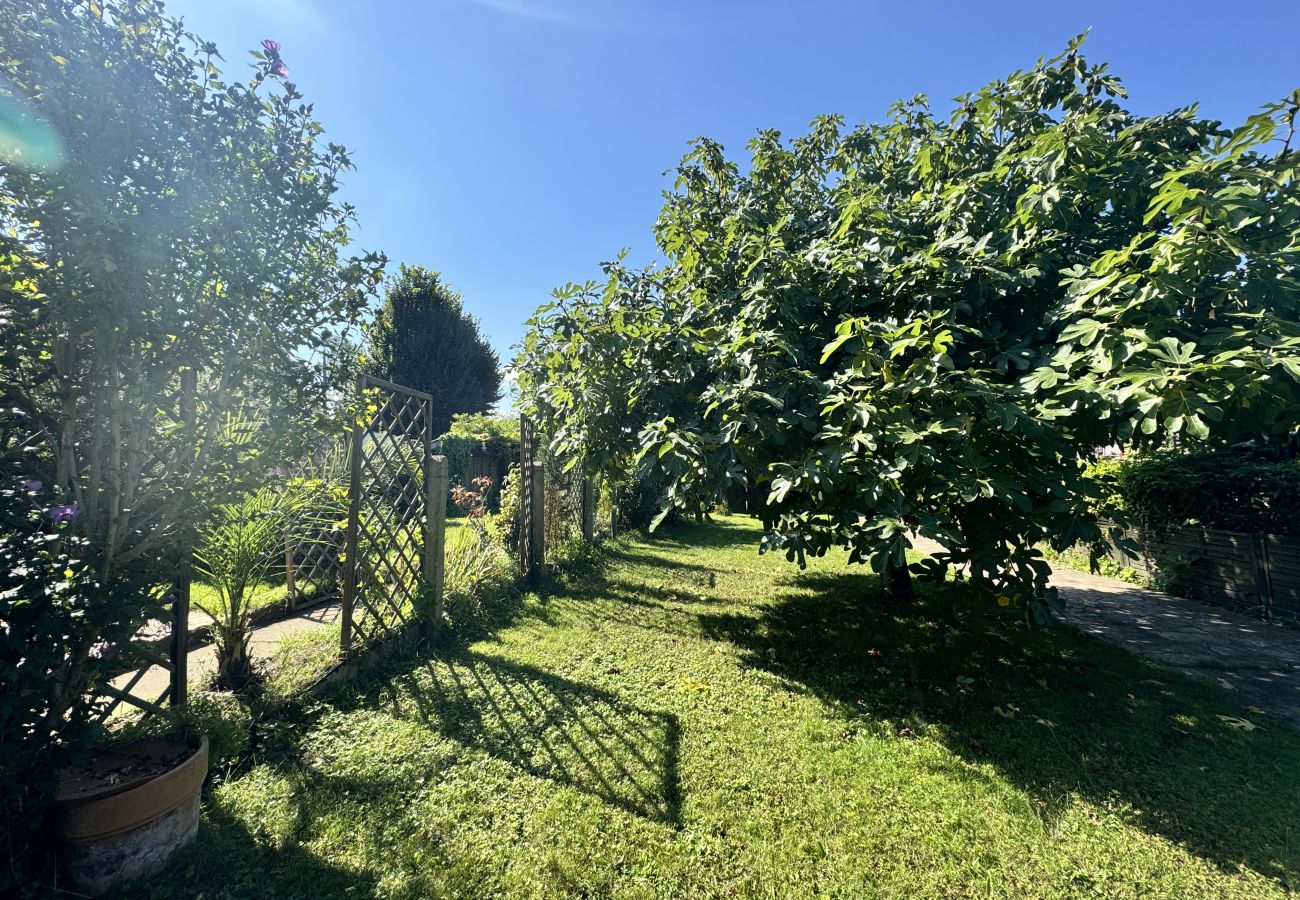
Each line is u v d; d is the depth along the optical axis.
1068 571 7.96
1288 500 5.61
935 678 3.91
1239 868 2.10
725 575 7.14
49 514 1.74
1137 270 3.48
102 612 1.84
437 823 2.26
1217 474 6.16
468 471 13.09
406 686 3.55
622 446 4.48
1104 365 2.75
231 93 2.23
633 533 10.10
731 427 3.48
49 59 1.80
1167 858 2.15
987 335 3.74
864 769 2.74
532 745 2.89
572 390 4.64
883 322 3.71
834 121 6.39
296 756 2.71
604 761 2.75
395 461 4.14
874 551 2.87
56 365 1.93
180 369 2.20
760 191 6.30
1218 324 3.38
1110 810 2.45
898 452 2.97
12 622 1.60
